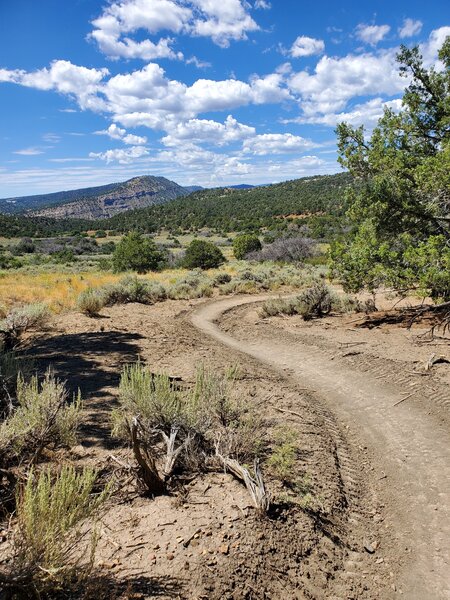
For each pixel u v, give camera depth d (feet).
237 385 24.14
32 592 7.29
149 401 15.33
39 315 38.24
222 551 9.73
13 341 32.04
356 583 10.41
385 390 25.59
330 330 42.50
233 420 17.12
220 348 35.78
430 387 24.88
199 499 11.82
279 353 36.11
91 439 14.97
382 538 12.50
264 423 18.40
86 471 9.95
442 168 34.63
